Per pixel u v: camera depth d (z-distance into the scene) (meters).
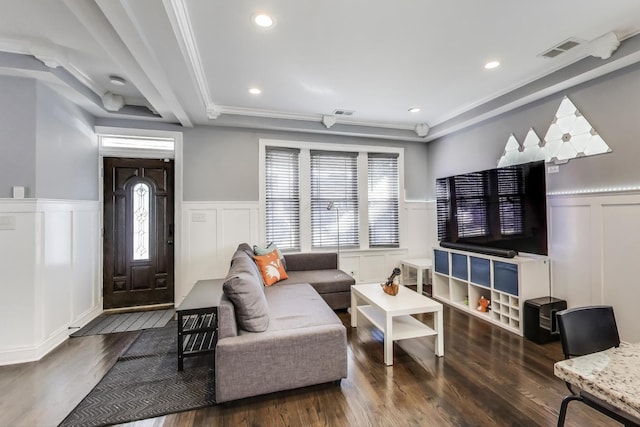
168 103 3.16
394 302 2.63
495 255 3.31
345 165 4.72
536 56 2.60
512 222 3.22
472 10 1.99
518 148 3.45
